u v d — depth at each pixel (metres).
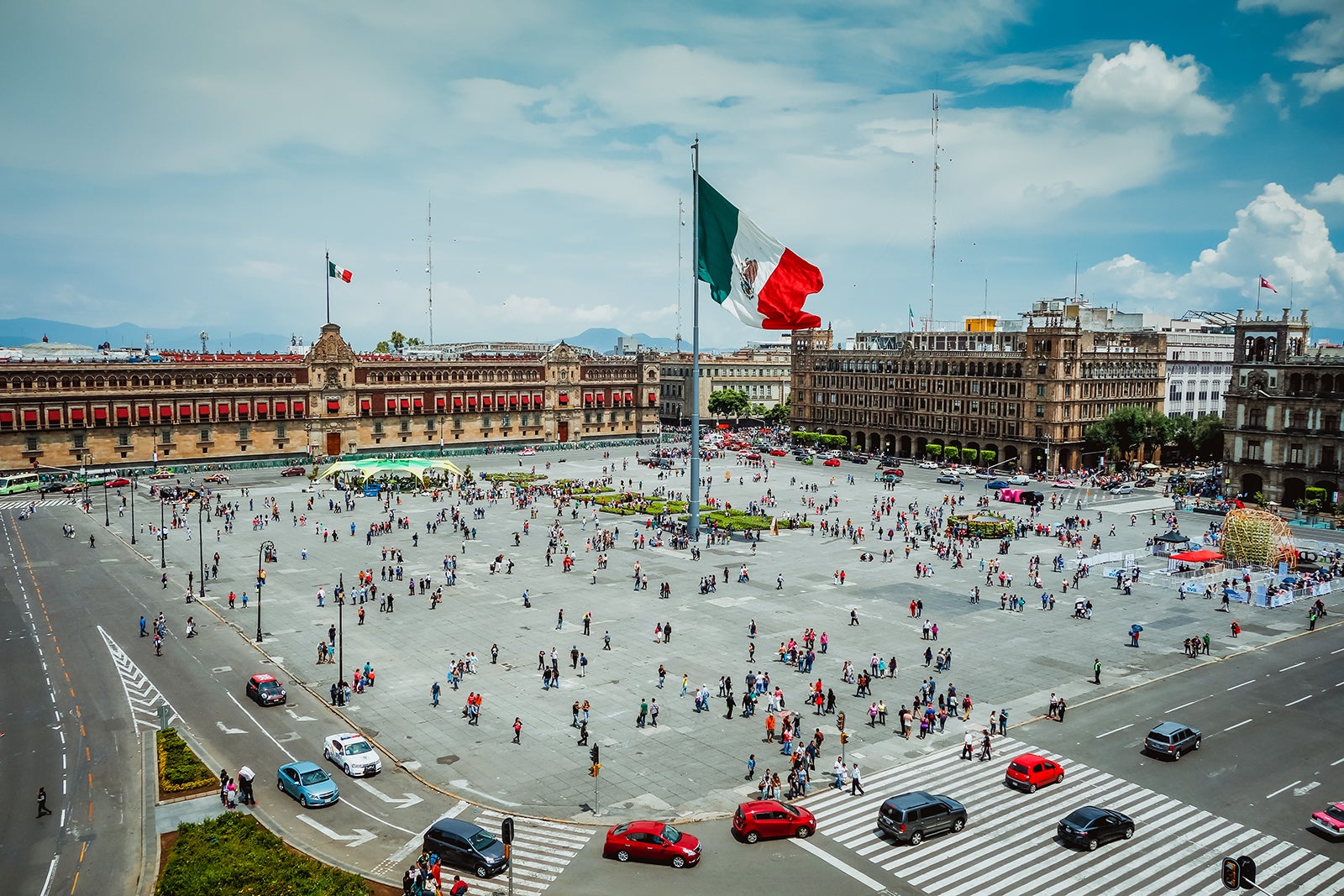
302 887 37.44
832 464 198.62
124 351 193.38
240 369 186.88
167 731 57.34
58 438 166.75
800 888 41.91
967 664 73.25
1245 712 63.53
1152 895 41.72
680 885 42.09
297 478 175.75
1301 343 147.75
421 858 43.28
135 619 84.62
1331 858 44.84
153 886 41.38
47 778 52.81
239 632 80.75
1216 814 49.31
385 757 55.91
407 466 164.00
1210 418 188.75
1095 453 192.62
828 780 53.28
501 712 63.25
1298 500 142.62
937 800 47.44
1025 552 115.94
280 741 58.31
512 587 97.19
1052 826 47.94
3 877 42.41
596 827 47.75
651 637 79.81
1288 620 86.75
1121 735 59.69
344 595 92.06
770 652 76.06
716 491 161.38
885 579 101.31
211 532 123.69
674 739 58.97
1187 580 100.81
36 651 75.56
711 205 101.38
